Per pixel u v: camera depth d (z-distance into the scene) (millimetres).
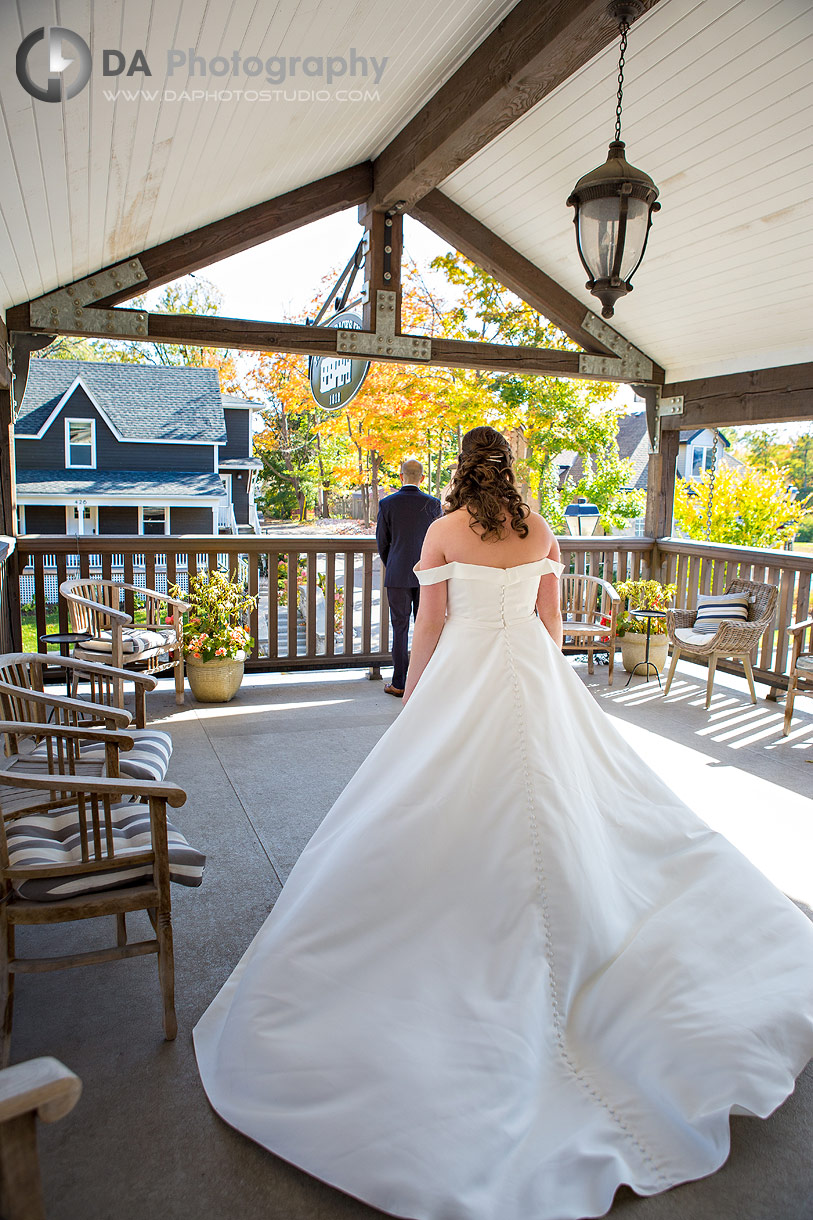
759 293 5020
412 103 4086
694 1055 1565
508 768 1830
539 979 1643
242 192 4465
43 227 3463
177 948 2291
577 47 3014
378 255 5211
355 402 10008
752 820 3295
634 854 2064
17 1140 844
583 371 6094
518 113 3562
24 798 2088
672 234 4832
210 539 5457
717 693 5457
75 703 2074
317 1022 1589
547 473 11477
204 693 5031
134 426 18281
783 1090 1524
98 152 2932
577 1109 1523
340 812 2035
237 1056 1606
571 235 5301
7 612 5062
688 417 6238
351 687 5527
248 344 5035
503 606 2004
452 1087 1461
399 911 1705
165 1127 1604
